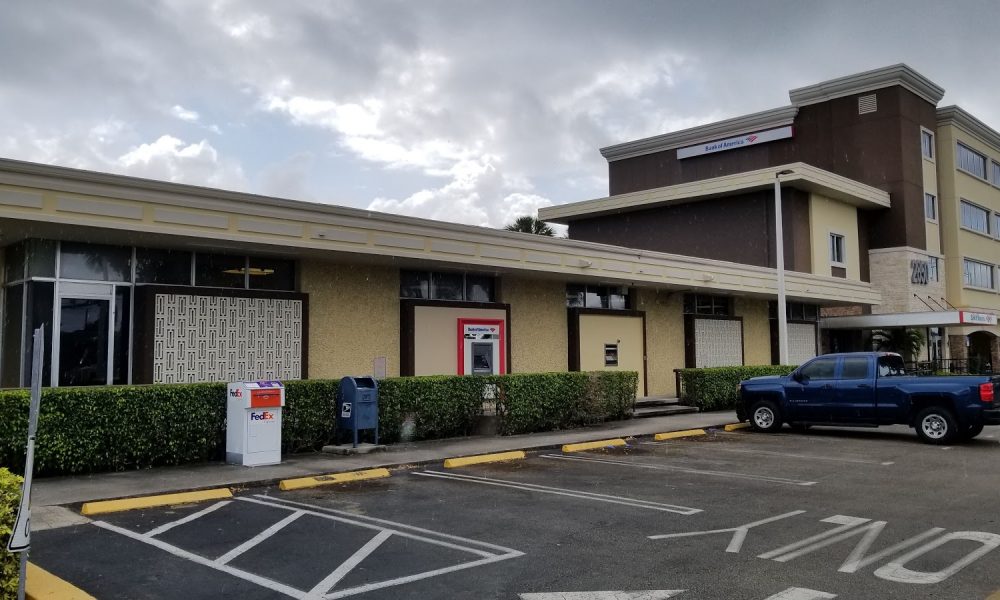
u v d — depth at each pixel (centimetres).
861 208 3634
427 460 1253
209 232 1304
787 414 1752
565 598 584
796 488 1045
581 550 721
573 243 1986
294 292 1567
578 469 1219
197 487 992
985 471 1191
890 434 1734
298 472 1116
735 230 3381
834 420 1683
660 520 847
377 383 1429
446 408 1536
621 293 2400
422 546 736
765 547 730
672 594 593
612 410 1889
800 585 614
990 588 607
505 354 1983
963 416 1509
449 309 1856
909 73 3644
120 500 907
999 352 4347
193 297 1415
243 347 1473
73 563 677
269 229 1380
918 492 1014
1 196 1088
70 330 1308
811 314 3269
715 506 923
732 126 4097
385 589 607
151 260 1410
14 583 551
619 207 3716
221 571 654
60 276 1303
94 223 1174
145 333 1353
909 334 3478
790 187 3209
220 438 1226
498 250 1788
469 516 867
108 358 1346
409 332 1758
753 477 1138
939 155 4044
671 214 3622
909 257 3584
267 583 622
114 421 1110
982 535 776
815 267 3250
